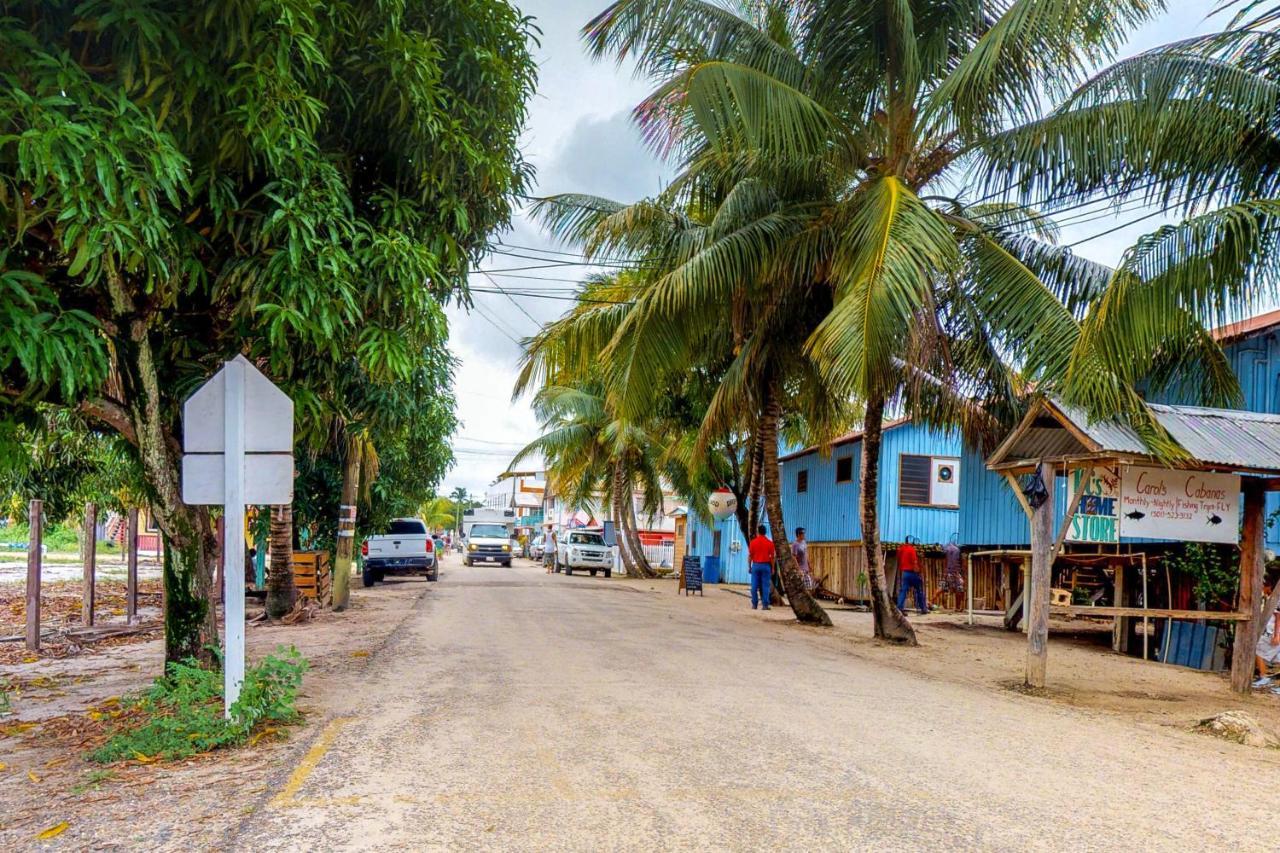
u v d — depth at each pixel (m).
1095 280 12.52
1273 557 11.77
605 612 16.42
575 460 32.94
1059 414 9.43
